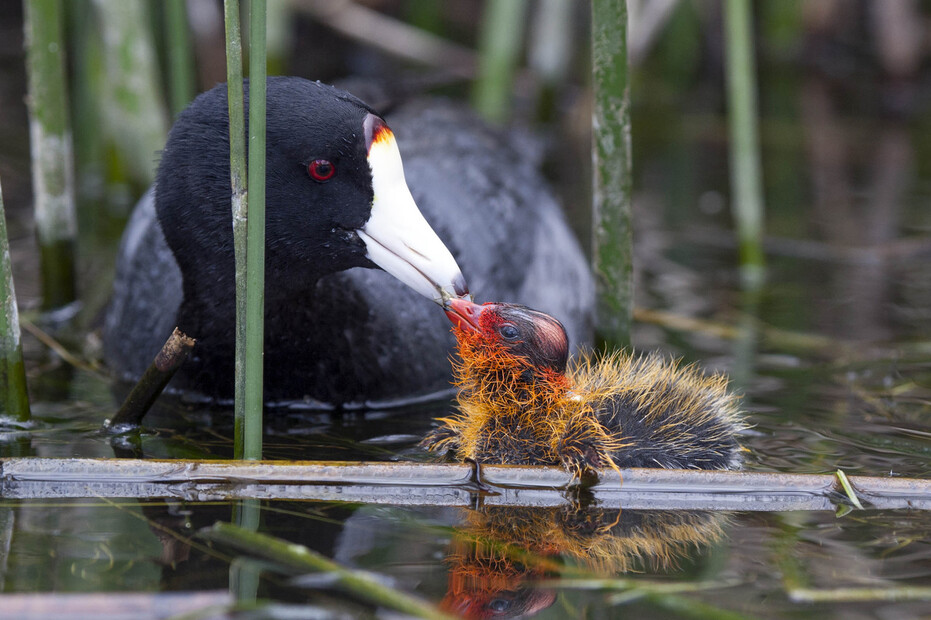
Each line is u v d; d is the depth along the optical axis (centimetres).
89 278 1151
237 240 653
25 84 1842
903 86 1894
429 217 950
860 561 573
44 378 899
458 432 757
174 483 655
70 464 657
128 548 568
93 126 1456
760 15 2041
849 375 916
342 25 1705
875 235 1317
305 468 662
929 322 1054
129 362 918
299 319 823
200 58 1612
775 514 641
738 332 1033
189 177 750
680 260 1252
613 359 797
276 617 494
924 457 736
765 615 512
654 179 1564
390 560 566
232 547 566
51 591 521
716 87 2014
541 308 1005
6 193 1381
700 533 611
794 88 2022
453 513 634
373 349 859
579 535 607
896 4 1856
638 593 530
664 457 719
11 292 747
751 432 785
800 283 1177
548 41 1636
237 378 674
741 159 1180
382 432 799
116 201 1409
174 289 898
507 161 1152
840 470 668
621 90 786
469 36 2062
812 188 1504
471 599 527
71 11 1441
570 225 1346
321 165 743
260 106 623
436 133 1162
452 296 743
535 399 728
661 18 1594
